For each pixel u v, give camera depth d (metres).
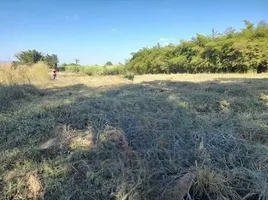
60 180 2.55
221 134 3.25
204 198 2.30
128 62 33.72
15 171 2.67
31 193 2.43
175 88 6.84
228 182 2.38
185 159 2.77
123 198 2.26
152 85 7.79
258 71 17.56
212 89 6.54
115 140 3.02
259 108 4.56
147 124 3.46
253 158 2.73
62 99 5.03
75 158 2.82
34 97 5.93
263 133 3.29
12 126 3.58
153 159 2.77
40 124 3.54
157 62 26.97
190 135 3.25
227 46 18.34
